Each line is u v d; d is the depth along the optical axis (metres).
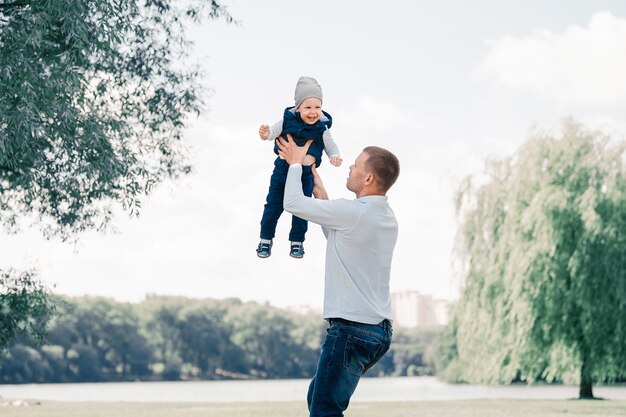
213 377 137.00
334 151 4.42
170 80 13.75
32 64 9.68
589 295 22.55
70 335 118.44
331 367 4.06
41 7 9.61
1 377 103.88
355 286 4.08
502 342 23.70
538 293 22.89
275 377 142.25
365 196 4.29
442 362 72.06
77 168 11.05
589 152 23.67
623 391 35.00
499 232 24.27
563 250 23.12
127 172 11.69
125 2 11.46
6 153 9.76
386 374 149.50
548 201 23.05
